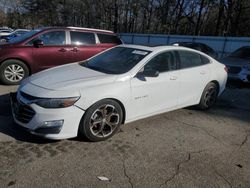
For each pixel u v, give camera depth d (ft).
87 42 26.27
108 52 17.10
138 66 14.52
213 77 19.08
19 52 23.03
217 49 64.18
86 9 145.89
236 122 17.69
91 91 12.54
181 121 16.96
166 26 129.18
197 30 123.85
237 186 10.53
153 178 10.59
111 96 13.07
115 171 10.85
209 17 133.80
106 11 138.82
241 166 11.99
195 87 17.80
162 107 15.90
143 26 140.77
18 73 23.48
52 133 11.95
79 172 10.59
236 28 115.55
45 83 12.87
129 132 14.62
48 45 24.27
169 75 15.83
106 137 13.43
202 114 18.74
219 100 23.25
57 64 24.79
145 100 14.73
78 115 12.26
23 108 12.35
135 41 85.35
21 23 200.03
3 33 105.29
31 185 9.63
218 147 13.71
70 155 11.77
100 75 13.87
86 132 12.68
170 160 12.02
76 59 25.55
